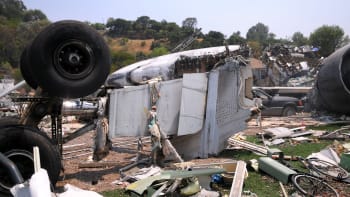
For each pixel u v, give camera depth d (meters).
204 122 9.48
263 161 7.66
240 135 12.53
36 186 3.84
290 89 21.56
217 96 9.47
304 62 28.16
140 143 9.41
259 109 10.21
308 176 6.77
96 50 6.75
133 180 7.20
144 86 8.74
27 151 6.09
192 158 9.53
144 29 94.88
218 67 9.68
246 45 10.54
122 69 11.04
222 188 6.72
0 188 5.54
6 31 58.91
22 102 7.03
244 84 9.99
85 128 8.27
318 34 74.81
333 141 11.54
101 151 8.26
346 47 16.42
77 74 6.66
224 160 9.01
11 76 38.44
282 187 6.67
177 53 10.90
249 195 6.19
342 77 16.59
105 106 8.28
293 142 11.41
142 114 8.69
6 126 6.05
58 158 6.36
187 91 9.20
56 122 7.38
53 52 6.42
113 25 96.94
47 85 6.46
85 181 7.48
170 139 9.53
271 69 27.03
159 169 7.59
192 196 6.03
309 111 19.83
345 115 17.20
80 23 6.61
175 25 87.94
